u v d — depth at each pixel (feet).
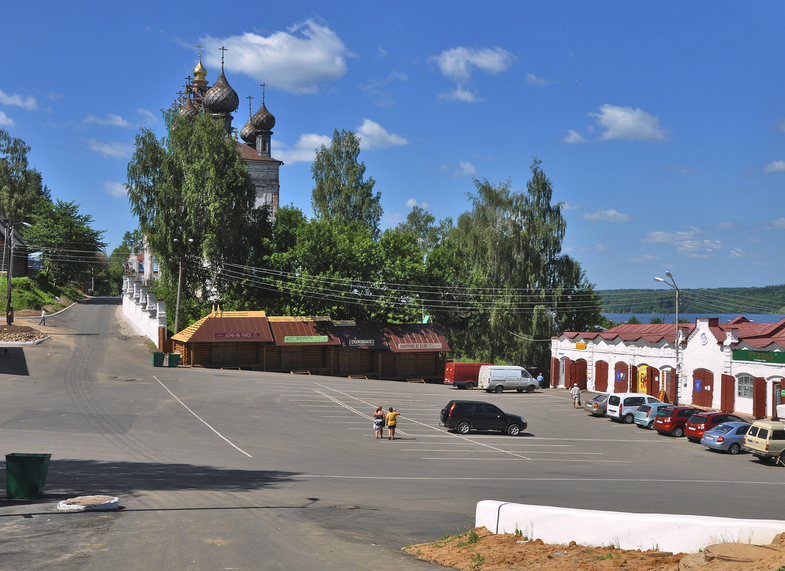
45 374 137.80
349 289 222.07
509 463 86.58
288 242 238.68
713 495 63.46
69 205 293.84
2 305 230.89
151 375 149.59
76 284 345.31
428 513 50.26
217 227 210.18
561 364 198.08
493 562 31.99
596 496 59.98
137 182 213.05
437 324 225.15
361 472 73.92
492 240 225.15
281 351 198.70
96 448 79.46
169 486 58.08
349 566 31.55
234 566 30.99
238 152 220.84
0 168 325.62
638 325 185.47
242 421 107.65
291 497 55.77
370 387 164.55
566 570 29.76
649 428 127.34
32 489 48.88
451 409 114.21
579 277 230.48
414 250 238.27
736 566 26.50
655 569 28.91
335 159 276.00
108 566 30.53
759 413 130.00
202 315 218.79
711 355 143.84
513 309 220.64
